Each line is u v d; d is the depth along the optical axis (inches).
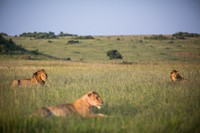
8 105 556.1
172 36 6904.5
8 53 3287.4
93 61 3324.3
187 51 4493.1
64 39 6107.3
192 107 546.0
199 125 431.8
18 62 2364.7
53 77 1125.1
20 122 436.8
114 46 4990.2
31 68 1594.5
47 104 598.5
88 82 957.2
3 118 453.1
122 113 541.3
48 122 440.1
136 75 1221.7
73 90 767.7
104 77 1140.5
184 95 693.3
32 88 805.9
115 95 704.4
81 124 425.1
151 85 878.4
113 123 436.5
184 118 452.8
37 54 3656.5
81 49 4707.2
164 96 680.4
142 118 468.8
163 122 440.1
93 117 501.0
